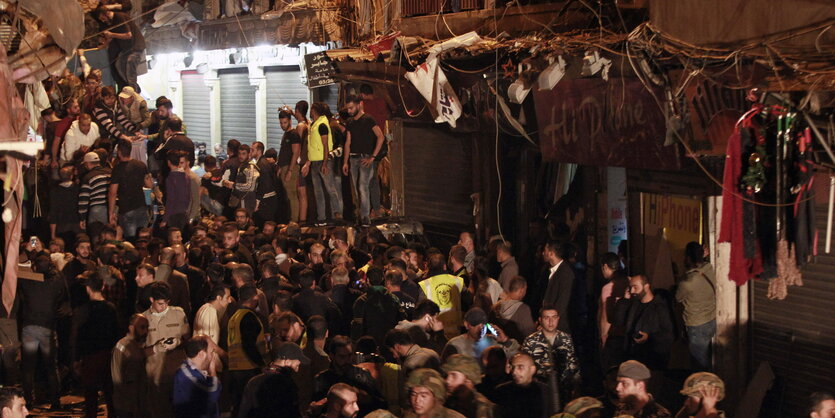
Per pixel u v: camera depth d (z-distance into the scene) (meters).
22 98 8.35
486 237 15.76
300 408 10.78
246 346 10.89
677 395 10.90
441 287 11.77
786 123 8.09
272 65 24.98
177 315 11.34
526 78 12.30
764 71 8.52
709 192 10.73
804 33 8.45
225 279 13.36
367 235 14.97
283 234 14.85
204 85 28.30
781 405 10.26
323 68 16.56
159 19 25.70
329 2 17.95
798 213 8.02
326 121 17.45
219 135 27.81
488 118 14.01
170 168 18.20
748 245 8.18
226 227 14.84
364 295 11.52
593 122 11.40
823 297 9.83
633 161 10.89
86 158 18.39
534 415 8.33
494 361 8.77
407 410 8.46
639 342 10.88
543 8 13.26
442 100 13.52
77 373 12.23
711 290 10.62
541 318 9.84
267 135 25.62
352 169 17.23
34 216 18.34
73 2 8.04
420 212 17.42
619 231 13.61
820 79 8.01
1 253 7.44
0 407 8.44
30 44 7.84
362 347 9.93
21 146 6.71
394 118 16.98
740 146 8.19
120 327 12.46
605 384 9.06
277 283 12.52
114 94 20.72
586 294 13.29
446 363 8.17
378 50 14.39
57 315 13.52
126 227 18.22
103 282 12.86
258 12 22.95
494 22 14.13
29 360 13.12
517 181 15.60
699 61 9.28
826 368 9.84
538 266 13.63
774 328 10.43
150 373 11.20
